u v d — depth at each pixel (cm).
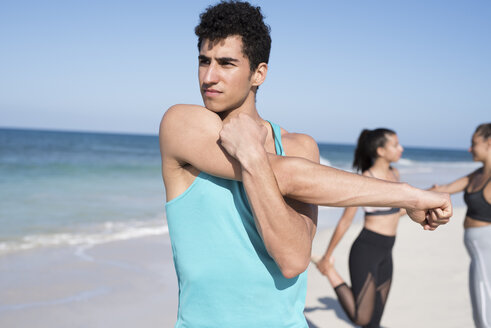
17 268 638
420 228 950
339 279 404
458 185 398
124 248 772
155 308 509
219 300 135
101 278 605
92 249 759
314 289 576
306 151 159
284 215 122
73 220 1047
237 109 146
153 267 665
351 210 392
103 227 966
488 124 375
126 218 1091
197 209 137
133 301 528
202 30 138
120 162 3428
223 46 137
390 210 396
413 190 130
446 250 761
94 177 2230
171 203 140
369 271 391
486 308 348
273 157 133
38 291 547
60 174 2327
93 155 4259
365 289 390
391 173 432
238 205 136
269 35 146
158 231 927
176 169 141
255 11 140
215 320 135
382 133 411
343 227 397
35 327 446
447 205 130
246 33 137
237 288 135
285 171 129
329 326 459
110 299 531
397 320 462
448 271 637
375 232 396
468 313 479
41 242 801
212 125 134
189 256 137
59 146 5500
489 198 352
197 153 132
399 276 614
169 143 138
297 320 143
